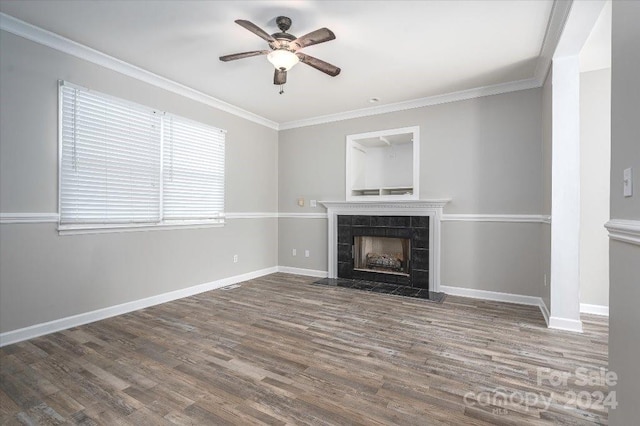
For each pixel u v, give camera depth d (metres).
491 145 3.98
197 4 2.41
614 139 1.33
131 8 2.45
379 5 2.42
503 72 3.56
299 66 3.42
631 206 1.17
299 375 2.11
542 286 3.52
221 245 4.56
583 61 3.19
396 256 4.92
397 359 2.34
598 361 2.32
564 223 2.95
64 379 2.06
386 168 5.23
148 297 3.62
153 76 3.62
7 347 2.54
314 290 4.33
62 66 2.94
